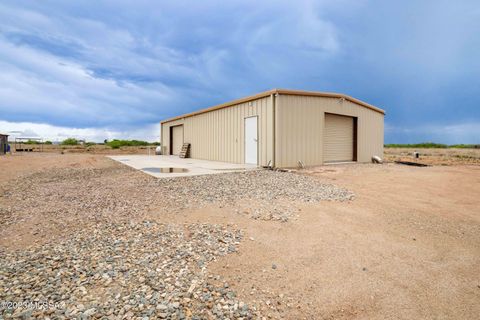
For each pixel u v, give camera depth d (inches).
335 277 97.8
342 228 144.5
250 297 85.7
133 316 74.5
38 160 580.4
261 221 152.3
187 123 683.4
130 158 647.8
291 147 402.3
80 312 75.9
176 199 200.1
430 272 102.1
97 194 227.1
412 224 153.1
